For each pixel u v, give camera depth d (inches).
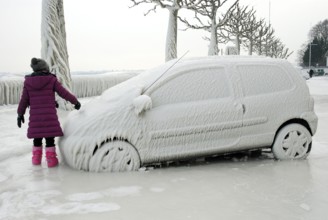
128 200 151.6
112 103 200.5
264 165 208.4
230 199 151.4
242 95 213.6
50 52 468.8
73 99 211.0
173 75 207.5
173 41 895.7
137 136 195.6
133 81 217.9
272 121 216.7
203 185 171.2
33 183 176.9
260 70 221.5
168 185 171.8
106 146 194.7
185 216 133.9
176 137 200.8
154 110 199.6
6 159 229.0
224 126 207.6
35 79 204.7
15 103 557.0
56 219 132.7
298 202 146.6
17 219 133.3
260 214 134.6
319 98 695.1
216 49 1106.7
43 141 276.1
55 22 471.2
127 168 196.5
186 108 203.0
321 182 173.6
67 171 197.5
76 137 195.0
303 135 221.5
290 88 223.0
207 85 210.2
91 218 133.3
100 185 172.4
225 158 228.1
